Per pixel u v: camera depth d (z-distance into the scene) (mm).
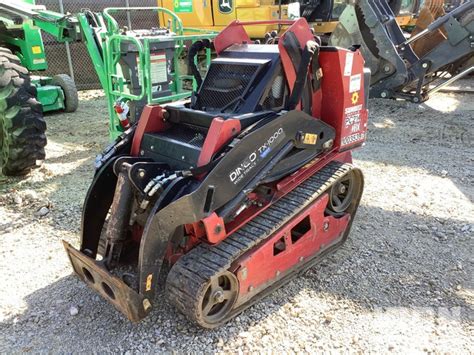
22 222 4258
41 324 2977
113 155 3262
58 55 10602
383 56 7695
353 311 3104
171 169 2975
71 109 8477
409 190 4953
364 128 3789
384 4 8219
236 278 2877
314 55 3227
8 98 4883
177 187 2705
